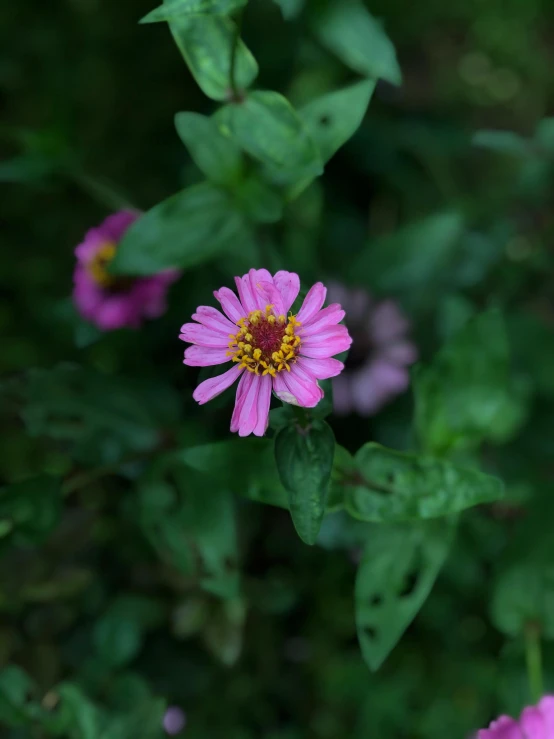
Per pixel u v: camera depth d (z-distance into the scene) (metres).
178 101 0.67
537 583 0.47
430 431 0.46
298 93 0.61
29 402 0.53
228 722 0.56
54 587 0.55
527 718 0.42
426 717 0.55
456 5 0.76
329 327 0.37
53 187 0.60
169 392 0.53
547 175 0.62
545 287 0.64
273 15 0.60
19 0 0.66
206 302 0.55
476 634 0.56
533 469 0.56
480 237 0.62
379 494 0.42
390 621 0.43
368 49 0.45
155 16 0.40
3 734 0.50
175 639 0.57
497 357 0.45
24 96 0.66
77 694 0.48
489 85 0.76
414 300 0.59
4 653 0.56
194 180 0.60
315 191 0.58
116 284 0.53
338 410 0.56
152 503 0.50
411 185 0.68
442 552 0.43
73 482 0.48
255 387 0.38
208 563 0.49
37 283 0.62
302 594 0.57
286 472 0.38
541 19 0.77
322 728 0.56
